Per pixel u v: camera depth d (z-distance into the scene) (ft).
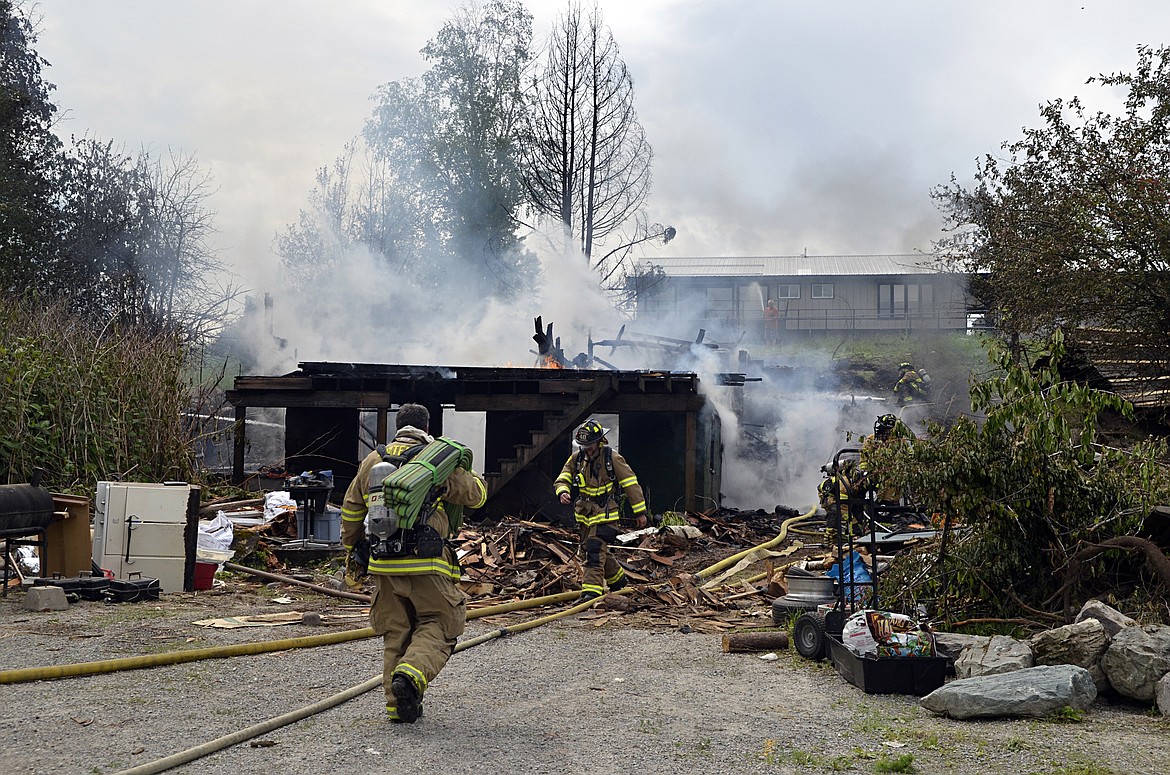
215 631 22.88
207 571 29.55
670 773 13.10
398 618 15.76
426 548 15.34
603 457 29.58
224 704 16.19
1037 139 43.98
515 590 30.27
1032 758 13.64
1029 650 17.90
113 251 92.07
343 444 53.21
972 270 54.13
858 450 22.18
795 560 37.40
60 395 38.40
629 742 14.56
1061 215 41.83
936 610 22.54
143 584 27.04
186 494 29.09
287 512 36.04
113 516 28.30
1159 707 16.16
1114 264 40.70
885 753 13.97
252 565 33.24
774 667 20.49
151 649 20.47
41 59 97.86
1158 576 20.68
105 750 13.46
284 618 24.73
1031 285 43.04
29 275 84.28
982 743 14.42
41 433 37.42
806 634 21.38
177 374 44.42
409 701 14.82
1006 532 21.90
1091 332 41.81
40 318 44.68
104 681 17.57
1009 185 46.55
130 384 41.70
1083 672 16.69
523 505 50.08
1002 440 21.90
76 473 37.96
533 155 105.81
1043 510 21.75
